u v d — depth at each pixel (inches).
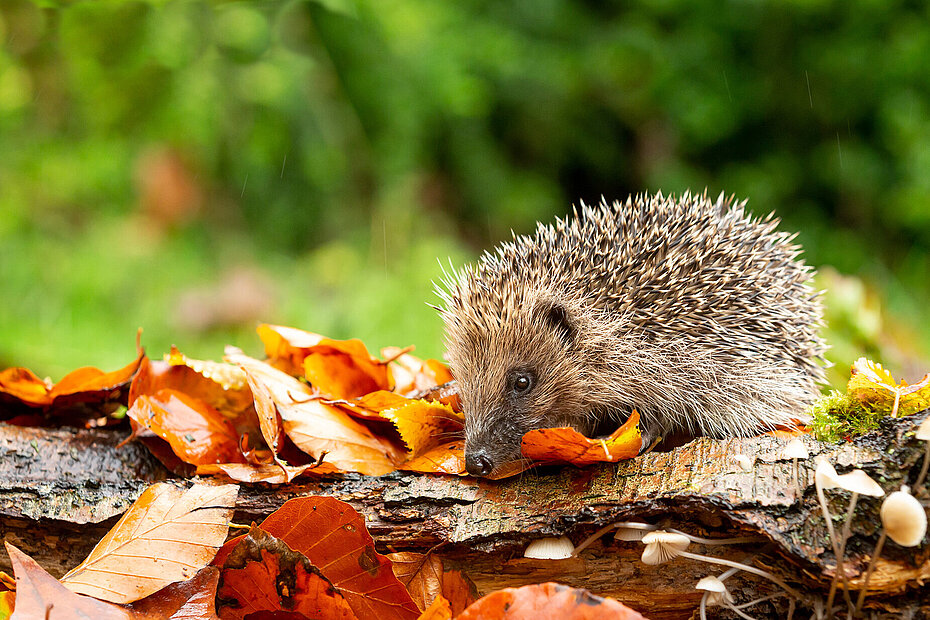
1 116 93.6
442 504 37.9
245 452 39.2
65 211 96.5
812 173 112.2
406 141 105.6
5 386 40.8
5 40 80.7
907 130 103.8
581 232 42.9
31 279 85.7
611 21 118.3
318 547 36.5
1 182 92.6
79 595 35.9
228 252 99.2
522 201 113.0
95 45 83.0
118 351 78.1
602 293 41.9
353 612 36.4
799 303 42.4
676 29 115.8
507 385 41.8
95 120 93.8
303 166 104.8
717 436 40.8
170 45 87.5
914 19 107.2
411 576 37.4
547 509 37.3
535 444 37.5
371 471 38.6
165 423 39.1
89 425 41.4
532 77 113.1
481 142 113.2
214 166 102.5
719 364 40.7
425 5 105.0
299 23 101.5
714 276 41.4
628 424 37.3
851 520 36.0
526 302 42.0
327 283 96.7
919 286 99.3
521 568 37.6
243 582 36.3
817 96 111.0
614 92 114.6
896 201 107.4
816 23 109.8
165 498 37.3
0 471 38.5
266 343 42.3
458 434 39.8
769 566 36.4
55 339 77.6
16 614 35.3
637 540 36.8
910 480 36.2
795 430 39.1
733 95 112.3
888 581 35.6
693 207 43.3
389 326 85.7
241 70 95.7
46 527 38.3
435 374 44.4
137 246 94.7
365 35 103.0
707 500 36.4
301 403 39.2
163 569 36.5
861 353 54.2
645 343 41.3
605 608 34.5
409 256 98.0
